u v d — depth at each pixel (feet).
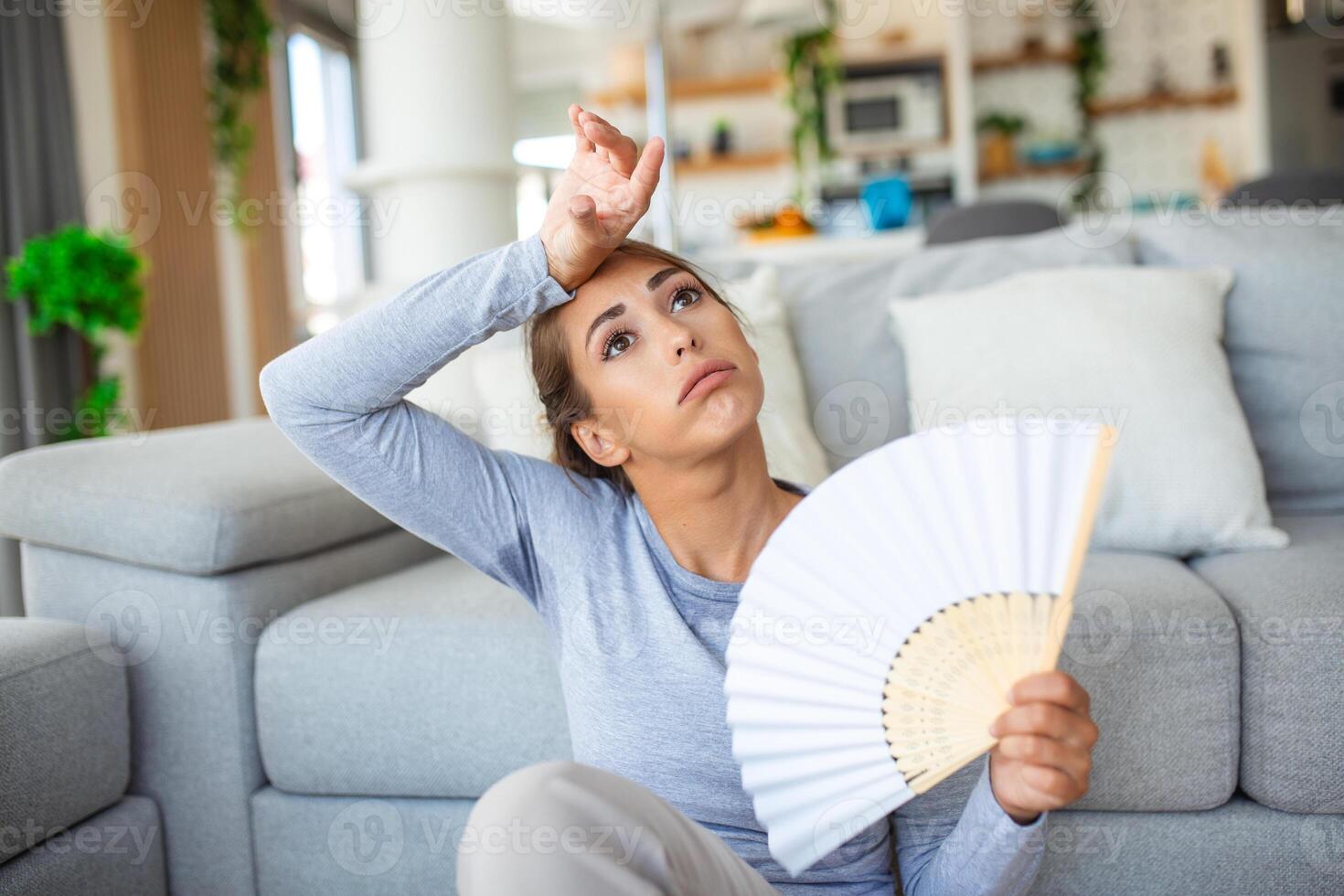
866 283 5.72
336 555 4.91
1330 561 4.00
